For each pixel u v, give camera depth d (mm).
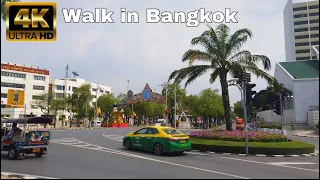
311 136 33750
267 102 57250
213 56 21766
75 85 105562
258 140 18219
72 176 9562
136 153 15977
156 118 100188
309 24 107000
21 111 72625
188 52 21875
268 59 21703
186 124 77625
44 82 91438
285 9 116250
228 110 21750
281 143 17219
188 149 15656
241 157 15195
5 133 14516
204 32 22016
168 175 9891
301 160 14430
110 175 9766
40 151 14266
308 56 105812
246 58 21656
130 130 45219
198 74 22188
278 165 12703
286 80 56438
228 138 18734
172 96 68375
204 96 59844
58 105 67750
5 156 14289
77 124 74000
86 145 20094
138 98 62438
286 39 115625
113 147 18906
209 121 70250
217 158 14625
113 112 69812
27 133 13586
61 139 25062
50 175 9727
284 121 53562
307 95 51438
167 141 15086
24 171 10445
